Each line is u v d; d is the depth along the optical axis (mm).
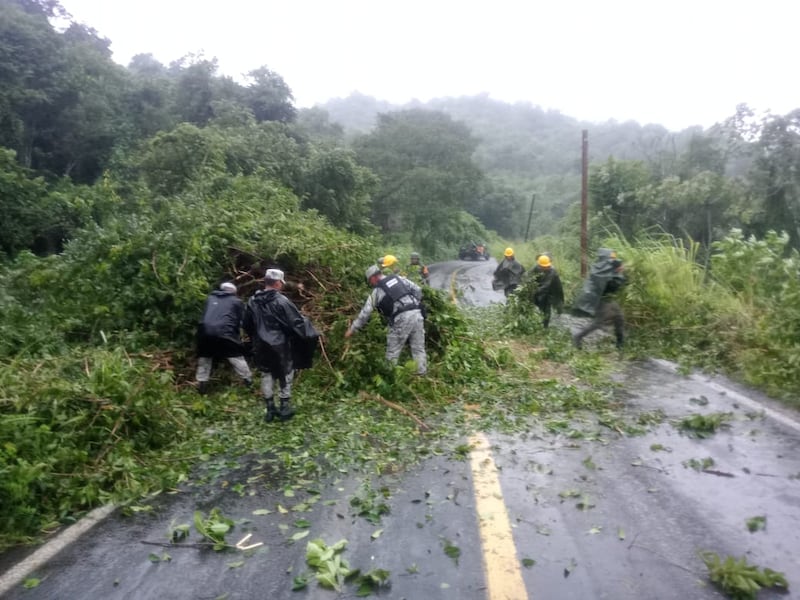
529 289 12461
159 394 5816
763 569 3438
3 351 6781
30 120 31922
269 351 6164
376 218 49844
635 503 4320
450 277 29922
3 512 4012
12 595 3322
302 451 5461
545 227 76188
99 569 3574
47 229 21266
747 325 9602
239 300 7164
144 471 4934
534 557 3602
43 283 8359
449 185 50344
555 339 11359
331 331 7711
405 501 4387
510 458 5207
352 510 4262
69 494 4430
